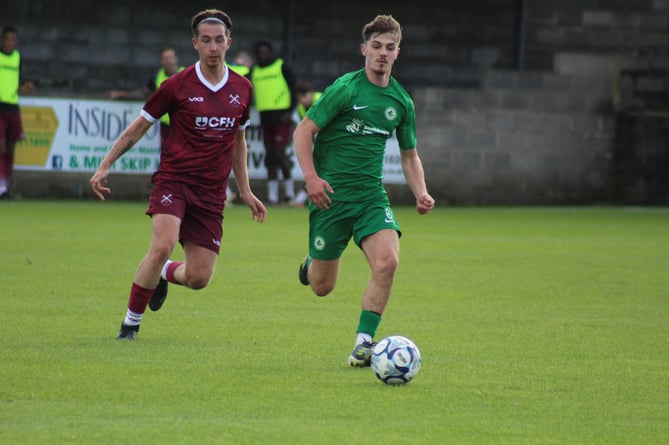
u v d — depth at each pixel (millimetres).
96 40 72000
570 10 79125
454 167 77250
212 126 24016
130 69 72812
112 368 20766
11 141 64500
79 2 71562
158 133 69000
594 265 42125
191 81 23922
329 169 22922
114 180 68875
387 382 19953
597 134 79750
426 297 32750
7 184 65000
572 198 79688
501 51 79000
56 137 67125
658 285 36719
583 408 18641
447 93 76938
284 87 68062
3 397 18203
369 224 22531
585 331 27234
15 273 34781
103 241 44844
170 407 17766
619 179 80250
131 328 24312
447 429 16891
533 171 78812
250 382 19891
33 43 71000
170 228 23734
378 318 21891
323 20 76125
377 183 22984
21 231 47781
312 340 24797
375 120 22703
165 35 73250
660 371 22203
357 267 40219
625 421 17797
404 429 16781
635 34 79938
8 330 24922
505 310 30547
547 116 78875
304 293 32750
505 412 18188
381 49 22641
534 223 62156
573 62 79375
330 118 22500
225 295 31984
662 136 80438
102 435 15922
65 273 35156
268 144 68875
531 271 39812
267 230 52688
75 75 71875
